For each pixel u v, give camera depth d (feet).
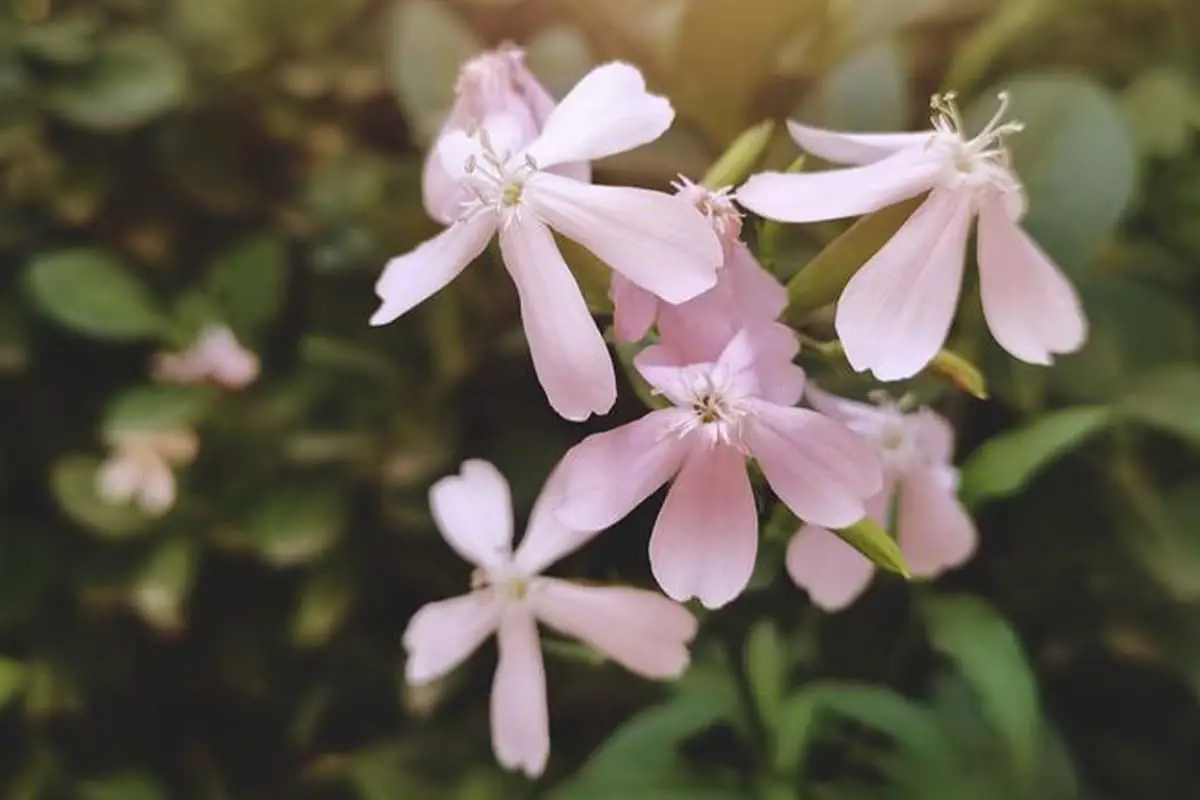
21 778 0.85
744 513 0.44
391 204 0.82
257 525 0.82
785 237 0.63
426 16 0.74
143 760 0.87
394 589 0.84
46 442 0.90
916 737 0.60
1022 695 0.57
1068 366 0.72
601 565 0.59
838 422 0.45
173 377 0.84
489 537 0.54
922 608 0.61
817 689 0.61
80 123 0.88
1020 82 0.68
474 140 0.50
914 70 0.80
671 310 0.45
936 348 0.45
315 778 0.81
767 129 0.51
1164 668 0.72
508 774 0.75
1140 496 0.72
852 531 0.45
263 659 0.85
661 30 0.74
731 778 0.62
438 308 0.78
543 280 0.45
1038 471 0.72
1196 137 0.78
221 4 0.89
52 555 0.87
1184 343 0.73
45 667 0.85
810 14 0.71
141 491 0.83
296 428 0.85
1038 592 0.72
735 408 0.44
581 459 0.44
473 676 0.78
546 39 0.73
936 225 0.46
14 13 0.90
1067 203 0.66
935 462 0.54
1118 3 0.82
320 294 0.86
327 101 0.90
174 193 0.92
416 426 0.81
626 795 0.61
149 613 0.80
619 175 0.69
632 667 0.51
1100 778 0.73
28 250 0.90
